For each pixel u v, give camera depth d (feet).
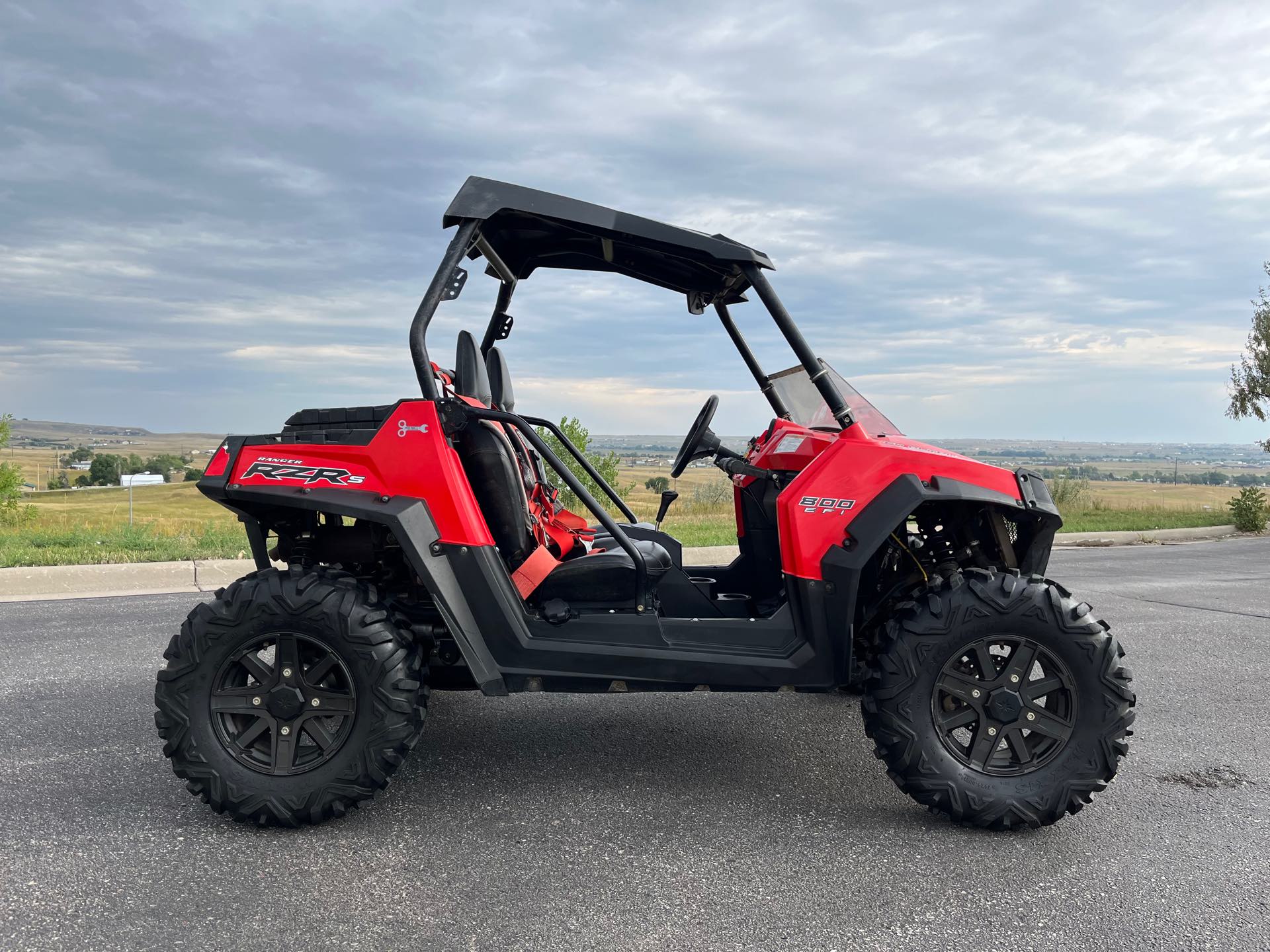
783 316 9.95
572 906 7.56
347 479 9.50
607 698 14.43
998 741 9.36
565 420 38.17
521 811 9.70
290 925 7.18
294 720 9.08
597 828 9.25
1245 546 43.39
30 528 43.83
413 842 8.85
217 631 8.98
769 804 9.98
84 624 19.04
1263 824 9.52
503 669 9.72
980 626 9.29
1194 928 7.29
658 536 12.29
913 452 9.86
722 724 13.01
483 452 10.32
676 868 8.32
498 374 12.71
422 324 9.47
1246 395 61.98
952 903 7.69
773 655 9.87
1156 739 12.51
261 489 9.51
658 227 9.93
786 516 9.86
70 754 11.28
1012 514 10.77
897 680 9.37
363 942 6.93
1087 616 9.30
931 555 11.55
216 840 8.83
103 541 30.89
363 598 9.21
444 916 7.35
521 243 11.60
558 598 10.35
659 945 6.94
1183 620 21.66
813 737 12.40
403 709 9.03
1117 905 7.67
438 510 9.44
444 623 10.23
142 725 12.39
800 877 8.16
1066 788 9.16
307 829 9.14
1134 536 46.85
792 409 12.46
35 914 7.31
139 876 8.03
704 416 13.17
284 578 9.14
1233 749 12.09
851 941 7.04
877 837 9.12
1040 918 7.44
